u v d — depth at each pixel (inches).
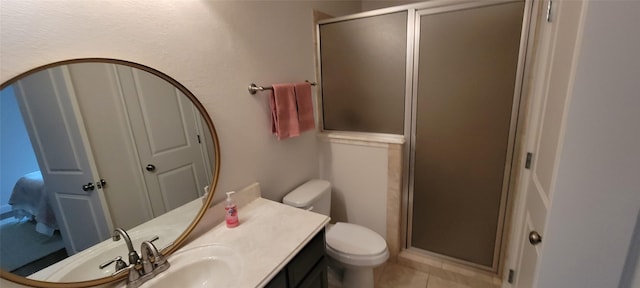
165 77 42.6
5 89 28.5
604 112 22.6
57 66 32.0
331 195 88.8
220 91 52.3
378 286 75.5
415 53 67.6
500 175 65.8
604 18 21.3
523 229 55.2
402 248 83.9
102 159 36.6
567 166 24.8
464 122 66.4
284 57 68.2
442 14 63.1
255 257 42.0
